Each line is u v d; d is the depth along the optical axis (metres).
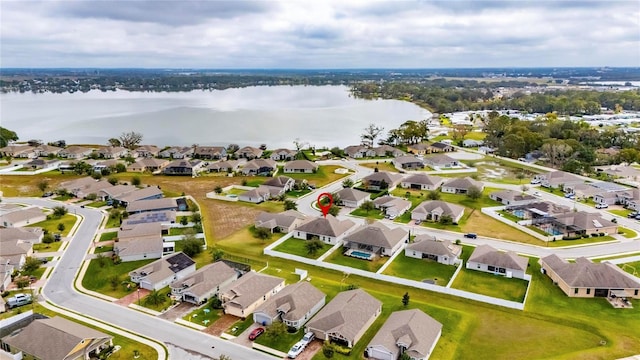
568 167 164.12
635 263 86.06
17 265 83.25
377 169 168.50
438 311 69.56
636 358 57.91
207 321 66.56
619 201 126.12
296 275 82.69
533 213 111.56
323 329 61.66
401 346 57.47
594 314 68.44
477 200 129.50
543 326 65.38
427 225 109.00
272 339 61.94
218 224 110.81
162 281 77.56
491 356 58.47
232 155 196.75
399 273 83.06
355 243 93.81
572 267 77.62
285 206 121.25
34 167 169.88
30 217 109.44
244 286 72.12
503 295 74.62
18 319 66.12
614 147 199.88
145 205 118.75
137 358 57.59
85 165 165.75
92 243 97.50
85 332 59.34
